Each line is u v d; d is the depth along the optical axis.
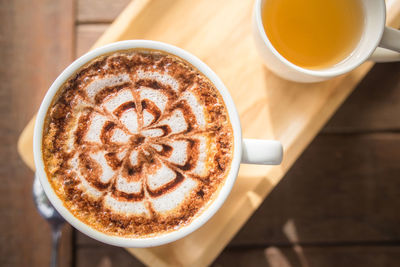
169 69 0.26
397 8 0.29
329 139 0.35
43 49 0.33
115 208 0.26
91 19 0.33
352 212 0.35
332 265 0.35
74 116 0.26
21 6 0.33
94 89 0.26
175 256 0.29
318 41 0.30
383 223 0.35
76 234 0.34
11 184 0.34
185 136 0.26
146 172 0.26
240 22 0.30
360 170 0.35
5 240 0.34
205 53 0.30
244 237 0.35
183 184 0.26
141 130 0.26
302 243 0.35
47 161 0.25
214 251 0.29
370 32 0.27
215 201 0.25
